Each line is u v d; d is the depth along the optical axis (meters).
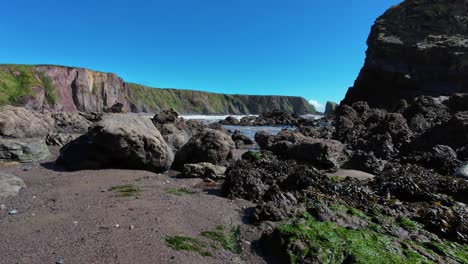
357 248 8.85
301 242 8.86
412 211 13.03
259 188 13.59
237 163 17.70
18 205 11.48
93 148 19.02
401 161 23.66
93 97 162.88
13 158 19.94
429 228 11.37
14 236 8.48
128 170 18.67
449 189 15.88
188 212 11.29
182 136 29.75
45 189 13.95
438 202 14.18
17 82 128.25
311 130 43.09
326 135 40.62
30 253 7.54
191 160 21.16
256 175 14.49
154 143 19.00
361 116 46.38
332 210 11.91
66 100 148.25
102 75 175.62
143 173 18.25
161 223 9.95
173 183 16.25
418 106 41.00
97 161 18.86
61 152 19.72
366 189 14.60
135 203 11.85
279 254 8.76
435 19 91.75
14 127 26.19
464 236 10.70
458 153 23.77
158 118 42.88
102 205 11.50
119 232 8.98
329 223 10.38
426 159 22.09
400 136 29.70
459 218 11.52
